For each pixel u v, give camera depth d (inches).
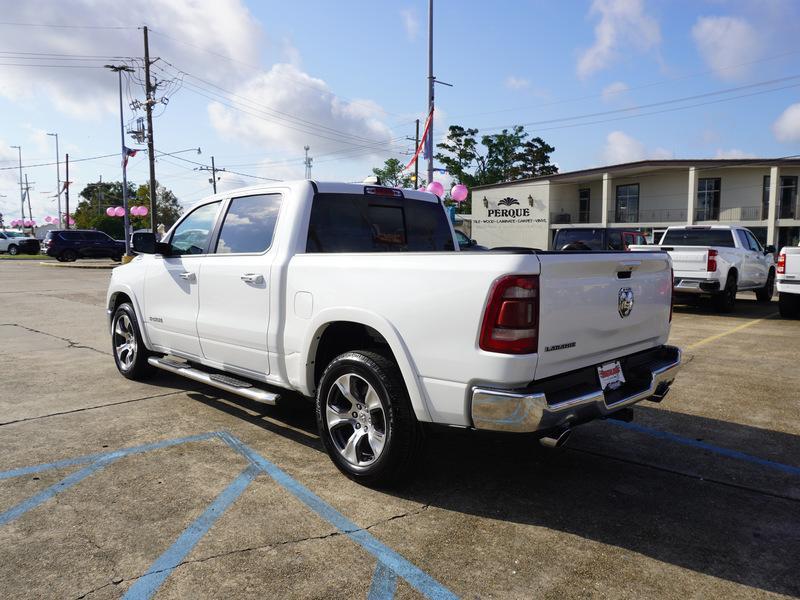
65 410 201.9
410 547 116.7
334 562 111.0
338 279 144.3
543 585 105.1
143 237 198.2
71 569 107.5
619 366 143.2
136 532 120.7
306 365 154.2
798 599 102.2
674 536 122.5
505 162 2534.5
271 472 151.6
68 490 139.7
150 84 1196.5
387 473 137.2
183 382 241.0
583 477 151.6
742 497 140.9
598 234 615.5
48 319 429.1
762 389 234.4
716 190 1558.8
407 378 130.1
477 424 119.1
